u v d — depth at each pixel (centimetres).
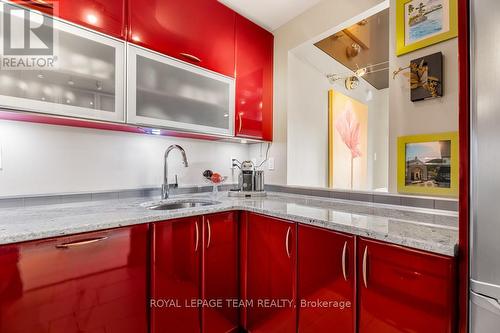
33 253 89
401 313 88
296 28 204
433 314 81
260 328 143
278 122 218
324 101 258
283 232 131
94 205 149
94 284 102
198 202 184
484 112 69
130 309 111
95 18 124
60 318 94
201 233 136
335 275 108
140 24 140
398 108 143
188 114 162
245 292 152
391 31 148
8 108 104
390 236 91
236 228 155
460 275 76
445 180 125
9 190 127
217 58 178
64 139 144
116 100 131
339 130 267
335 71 256
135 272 113
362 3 162
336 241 108
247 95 199
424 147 132
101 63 127
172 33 153
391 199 144
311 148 239
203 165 212
